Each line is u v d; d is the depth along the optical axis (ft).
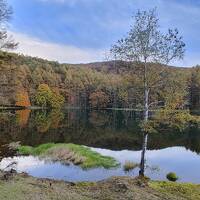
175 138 156.87
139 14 67.51
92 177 76.54
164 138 156.15
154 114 68.59
